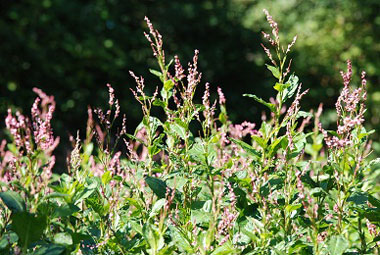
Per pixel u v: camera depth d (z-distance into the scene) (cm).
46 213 210
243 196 238
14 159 222
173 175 236
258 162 233
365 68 1300
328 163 238
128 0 1111
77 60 954
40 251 197
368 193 242
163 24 1142
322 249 226
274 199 233
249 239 231
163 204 226
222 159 234
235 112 1137
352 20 1384
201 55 1127
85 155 283
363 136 231
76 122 956
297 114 234
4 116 848
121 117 988
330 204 243
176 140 260
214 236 219
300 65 1298
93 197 242
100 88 991
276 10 1369
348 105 236
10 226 217
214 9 1192
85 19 998
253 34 1220
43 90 909
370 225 249
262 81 1194
